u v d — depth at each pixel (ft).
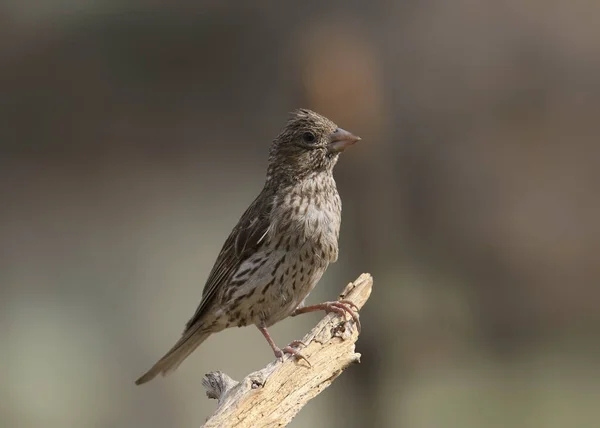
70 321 49.52
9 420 45.52
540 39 46.19
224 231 52.08
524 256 50.85
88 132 50.75
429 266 49.34
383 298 41.39
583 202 49.73
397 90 44.50
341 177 39.96
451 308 50.03
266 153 50.90
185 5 45.27
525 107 46.98
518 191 49.11
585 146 48.29
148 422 46.14
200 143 51.01
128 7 45.88
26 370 47.44
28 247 52.08
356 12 43.06
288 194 27.43
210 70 46.98
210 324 28.91
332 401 41.83
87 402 46.55
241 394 22.90
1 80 47.73
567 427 46.80
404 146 45.24
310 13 43.21
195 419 45.80
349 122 39.17
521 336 52.13
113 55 47.19
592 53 46.52
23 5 45.70
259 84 46.98
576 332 54.70
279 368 23.49
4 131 50.01
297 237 27.09
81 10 46.09
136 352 48.16
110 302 50.21
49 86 48.42
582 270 51.29
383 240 41.01
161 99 49.16
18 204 52.39
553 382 50.49
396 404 43.32
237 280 27.81
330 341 24.36
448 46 44.98
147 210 52.90
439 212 48.24
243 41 46.03
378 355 41.42
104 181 52.70
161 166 52.26
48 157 51.47
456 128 46.50
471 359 50.90
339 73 39.17
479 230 49.21
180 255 51.72
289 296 27.71
